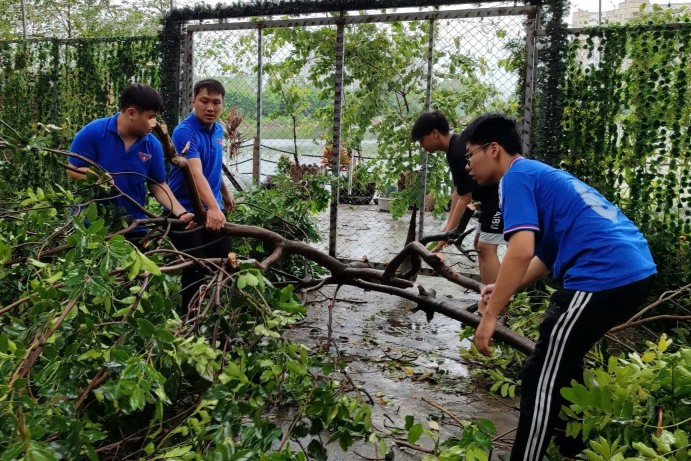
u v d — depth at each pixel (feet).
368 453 10.12
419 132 15.92
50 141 10.94
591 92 18.56
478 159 9.42
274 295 8.59
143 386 6.25
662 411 7.80
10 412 5.71
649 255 8.75
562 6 18.60
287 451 6.64
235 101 26.18
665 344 8.68
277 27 24.09
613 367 8.09
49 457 5.48
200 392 8.32
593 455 7.09
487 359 13.42
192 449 7.27
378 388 13.06
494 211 15.96
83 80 27.61
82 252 7.29
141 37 26.23
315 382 8.07
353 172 25.72
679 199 17.69
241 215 19.16
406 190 23.98
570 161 18.97
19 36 37.99
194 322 8.21
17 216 11.03
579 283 8.46
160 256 9.45
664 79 17.67
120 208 11.07
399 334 16.75
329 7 22.61
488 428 7.04
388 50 23.67
